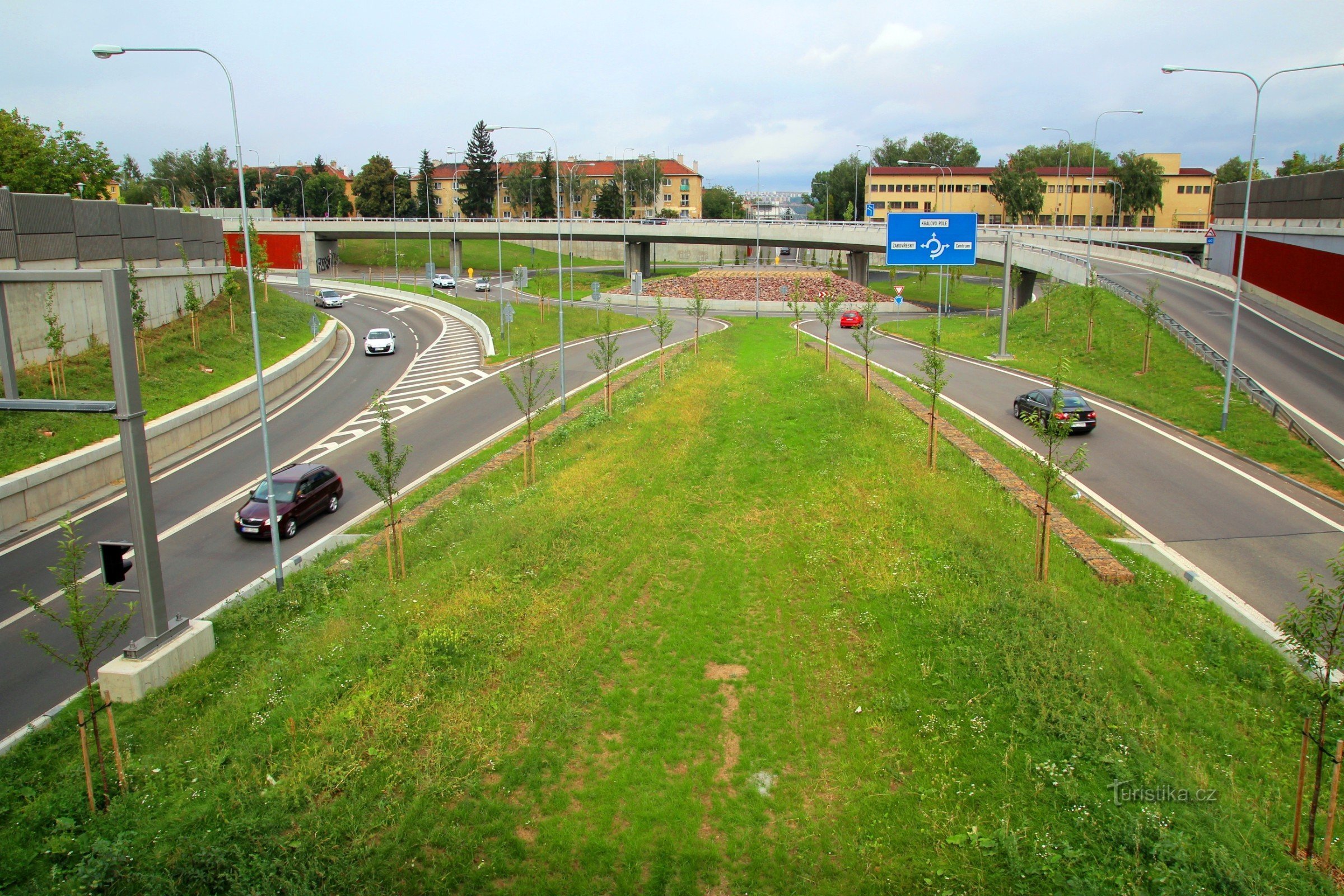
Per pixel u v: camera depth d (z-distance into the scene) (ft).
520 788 32.19
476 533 58.29
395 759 33.37
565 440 86.22
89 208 105.19
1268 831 29.40
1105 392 100.42
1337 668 31.78
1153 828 28.27
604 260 398.21
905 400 95.09
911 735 34.42
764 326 197.36
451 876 27.84
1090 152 384.47
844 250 292.20
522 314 196.34
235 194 406.62
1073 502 61.82
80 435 82.38
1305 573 36.01
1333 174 124.67
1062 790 30.40
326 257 333.62
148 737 38.14
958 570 47.75
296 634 47.47
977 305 257.55
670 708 37.09
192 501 77.20
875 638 41.81
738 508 62.03
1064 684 36.14
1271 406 85.10
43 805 32.68
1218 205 168.14
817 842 29.40
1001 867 27.61
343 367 140.67
